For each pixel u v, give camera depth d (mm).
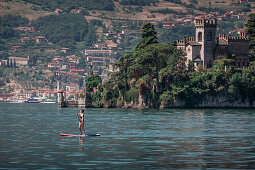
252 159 105688
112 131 168750
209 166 98062
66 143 132375
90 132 165625
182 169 95250
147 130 171750
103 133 161250
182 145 128000
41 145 128125
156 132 164250
